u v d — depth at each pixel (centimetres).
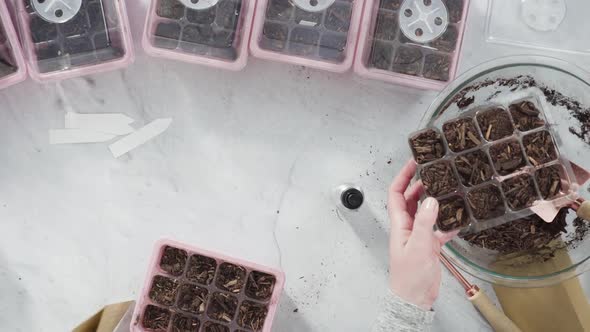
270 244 92
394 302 77
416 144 77
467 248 83
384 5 88
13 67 86
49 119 91
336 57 88
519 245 83
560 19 93
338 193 91
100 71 89
